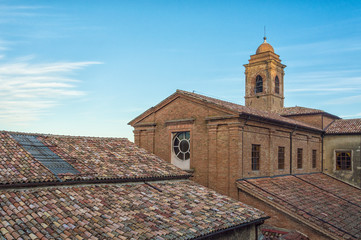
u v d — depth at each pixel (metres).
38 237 9.95
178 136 23.70
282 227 18.47
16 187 12.26
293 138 26.61
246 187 19.44
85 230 10.90
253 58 40.94
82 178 14.21
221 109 20.91
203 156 21.73
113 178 15.32
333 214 19.45
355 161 29.98
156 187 16.44
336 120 34.56
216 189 20.81
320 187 24.94
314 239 17.56
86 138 19.91
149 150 24.78
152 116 24.95
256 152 22.27
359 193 27.73
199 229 12.65
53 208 11.75
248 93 41.06
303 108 35.75
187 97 22.84
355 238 16.89
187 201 15.45
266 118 22.16
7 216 10.57
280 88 41.28
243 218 14.79
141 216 12.80
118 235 11.02
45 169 13.93
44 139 17.59
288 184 22.95
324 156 31.67
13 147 15.16
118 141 21.39
